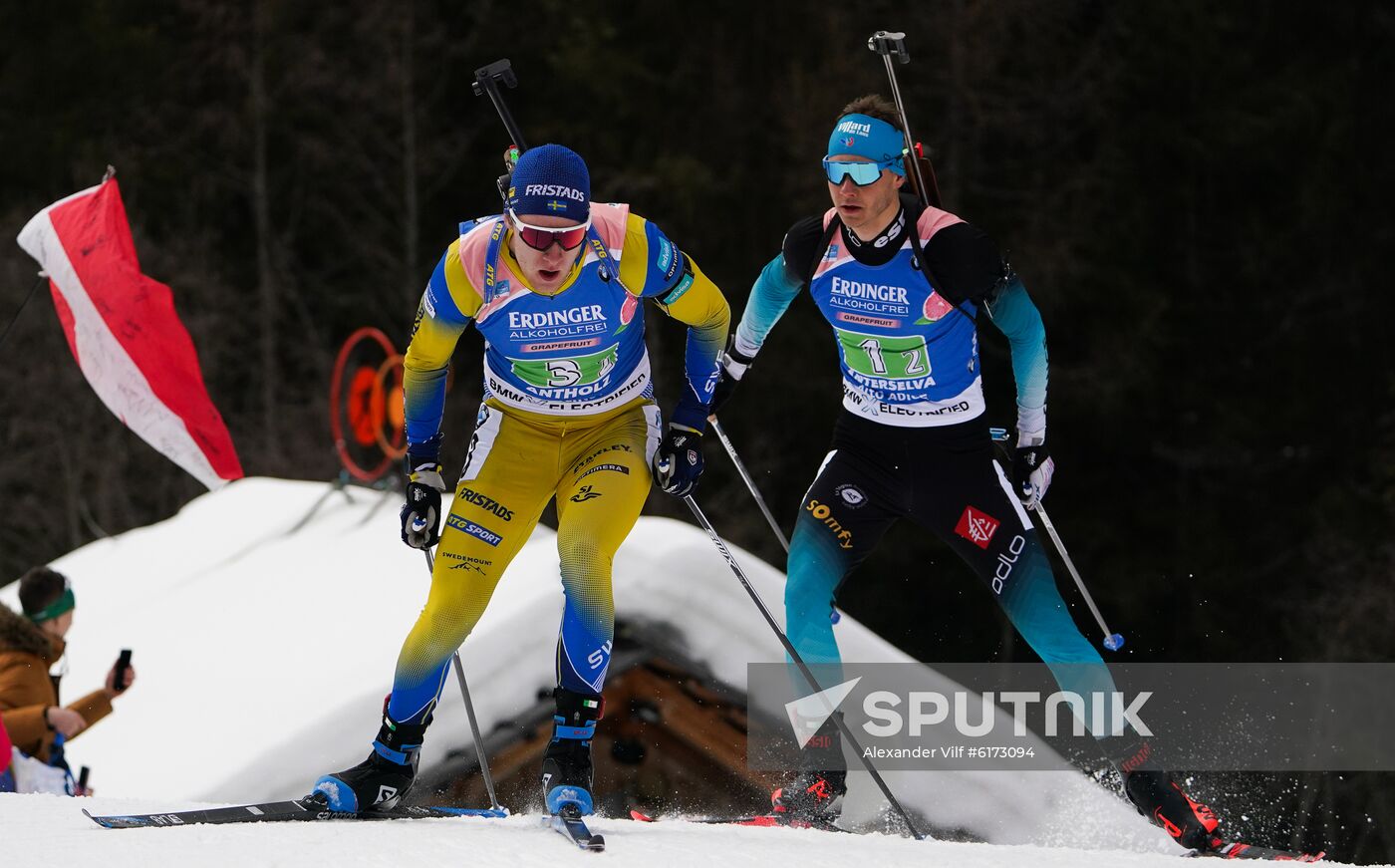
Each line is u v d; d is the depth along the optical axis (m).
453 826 12.14
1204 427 76.50
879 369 15.22
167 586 34.56
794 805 15.62
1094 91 75.00
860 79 73.00
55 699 20.98
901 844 12.58
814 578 15.57
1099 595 75.06
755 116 78.69
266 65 83.62
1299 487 76.00
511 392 13.11
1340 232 77.56
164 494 79.25
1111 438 76.69
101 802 14.05
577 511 12.72
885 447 15.52
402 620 26.06
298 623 27.92
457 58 84.25
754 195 77.44
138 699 26.59
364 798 12.70
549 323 12.52
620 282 12.48
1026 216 74.31
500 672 21.72
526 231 11.77
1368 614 67.12
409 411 13.14
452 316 12.55
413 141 82.00
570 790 11.92
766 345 74.25
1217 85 77.12
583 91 82.12
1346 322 77.06
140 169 84.50
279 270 83.62
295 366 84.62
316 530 35.56
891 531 69.75
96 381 23.52
